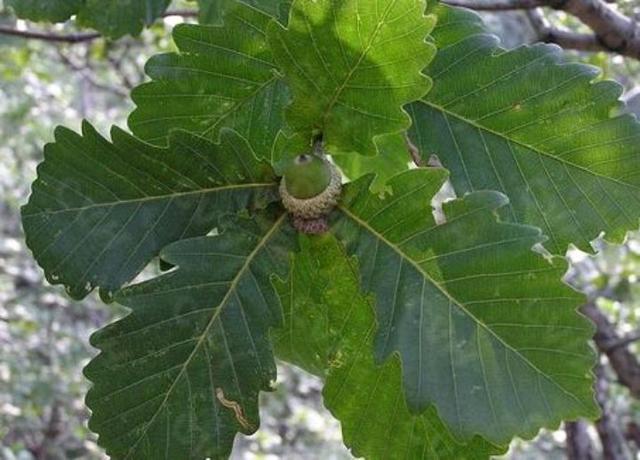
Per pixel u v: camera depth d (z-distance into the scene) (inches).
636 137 13.9
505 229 11.8
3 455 61.8
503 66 14.2
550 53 14.1
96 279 12.4
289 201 12.2
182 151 12.2
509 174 14.2
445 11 14.3
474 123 14.3
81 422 70.3
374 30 11.5
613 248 42.5
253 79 14.5
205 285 12.2
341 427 14.0
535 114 14.1
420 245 12.0
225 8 16.0
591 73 14.0
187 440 12.4
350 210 12.2
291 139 12.5
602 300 49.0
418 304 11.9
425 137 14.3
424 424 13.8
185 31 14.4
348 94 12.1
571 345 11.6
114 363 12.2
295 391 75.1
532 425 11.6
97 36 28.8
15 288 70.4
